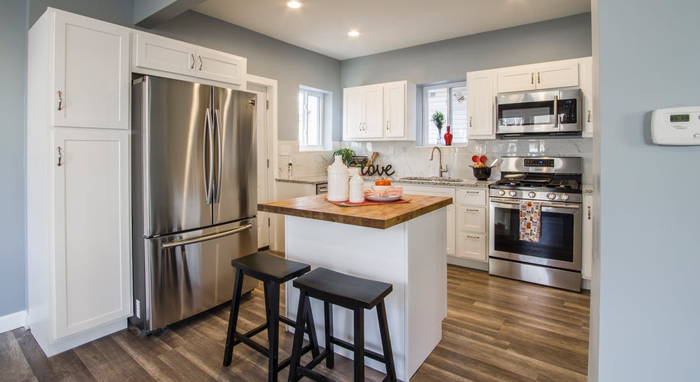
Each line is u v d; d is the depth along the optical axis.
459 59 4.34
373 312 2.00
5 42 2.39
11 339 2.37
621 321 0.95
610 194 0.94
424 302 2.08
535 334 2.41
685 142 0.84
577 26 3.64
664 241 0.90
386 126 4.62
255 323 2.60
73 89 2.14
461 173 4.37
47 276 2.12
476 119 3.88
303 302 1.71
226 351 2.06
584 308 2.81
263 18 3.73
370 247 1.99
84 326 2.25
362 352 1.54
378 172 4.96
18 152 2.47
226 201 2.78
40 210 2.21
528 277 3.38
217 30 3.74
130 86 2.40
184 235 2.53
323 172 5.14
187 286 2.55
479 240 3.69
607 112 0.93
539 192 3.26
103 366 2.07
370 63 5.07
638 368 0.94
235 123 2.81
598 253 1.00
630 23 0.91
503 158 3.95
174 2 2.54
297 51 4.67
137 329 2.49
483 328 2.49
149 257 2.35
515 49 3.97
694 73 0.87
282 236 4.42
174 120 2.42
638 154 0.91
